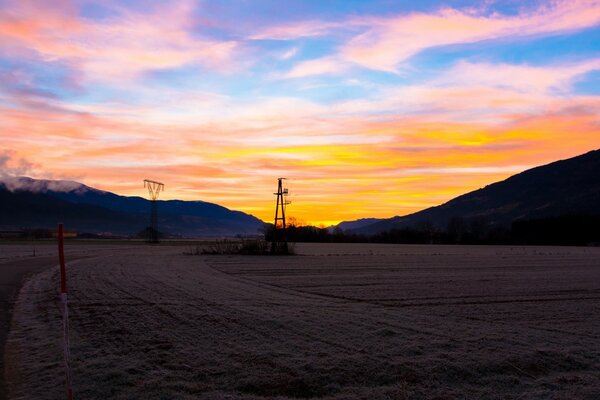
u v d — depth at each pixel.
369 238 162.00
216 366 10.91
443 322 16.73
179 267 45.75
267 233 106.44
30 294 24.42
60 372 10.62
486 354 12.01
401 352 12.12
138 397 9.12
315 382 9.98
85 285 27.78
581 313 19.50
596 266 51.44
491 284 31.66
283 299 22.75
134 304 20.23
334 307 20.36
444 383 10.14
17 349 12.84
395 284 31.30
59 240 8.51
